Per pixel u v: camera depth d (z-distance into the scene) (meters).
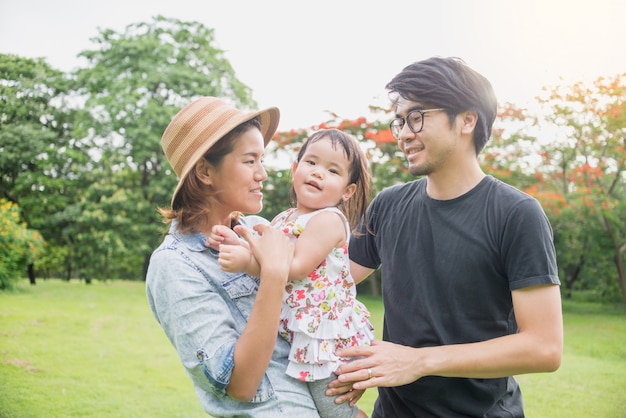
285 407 1.63
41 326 7.14
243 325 1.67
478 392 1.89
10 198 16.28
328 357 1.69
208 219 1.77
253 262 1.59
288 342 1.74
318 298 1.71
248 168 1.72
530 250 1.75
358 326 1.80
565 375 5.39
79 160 16.14
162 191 16.06
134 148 16.45
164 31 17.53
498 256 1.83
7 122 16.33
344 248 1.81
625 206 9.86
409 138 1.89
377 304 10.99
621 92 9.40
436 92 1.83
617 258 10.27
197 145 1.70
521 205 1.80
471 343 1.78
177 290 1.60
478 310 1.86
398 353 1.73
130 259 18.52
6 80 16.19
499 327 1.88
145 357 5.84
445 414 1.91
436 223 1.93
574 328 8.20
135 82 16.72
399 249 2.02
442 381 1.90
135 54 16.81
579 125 9.93
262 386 1.61
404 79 1.88
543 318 1.73
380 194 2.21
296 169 1.93
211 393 1.66
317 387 1.71
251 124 1.75
